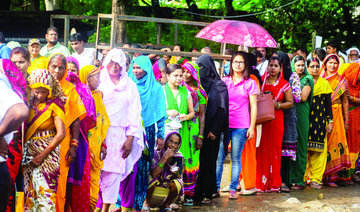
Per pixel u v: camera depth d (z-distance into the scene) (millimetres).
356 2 16297
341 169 8312
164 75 7660
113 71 5582
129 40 16953
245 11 18172
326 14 16500
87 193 5176
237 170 6965
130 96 5652
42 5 20250
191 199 6582
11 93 3619
